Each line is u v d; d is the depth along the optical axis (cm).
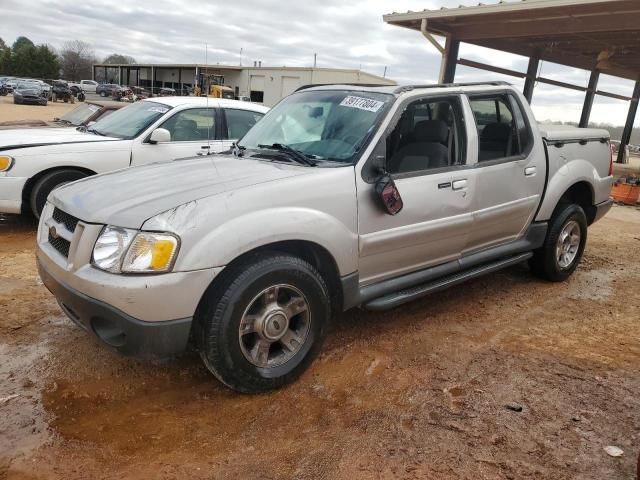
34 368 345
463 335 425
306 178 333
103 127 759
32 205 638
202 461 268
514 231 489
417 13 1173
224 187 314
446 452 279
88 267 294
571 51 1608
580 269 630
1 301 443
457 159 423
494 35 1197
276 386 327
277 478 257
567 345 416
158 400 319
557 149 517
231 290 297
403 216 376
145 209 293
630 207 1164
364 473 262
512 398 333
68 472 255
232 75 5253
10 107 3675
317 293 333
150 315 280
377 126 368
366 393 334
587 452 283
